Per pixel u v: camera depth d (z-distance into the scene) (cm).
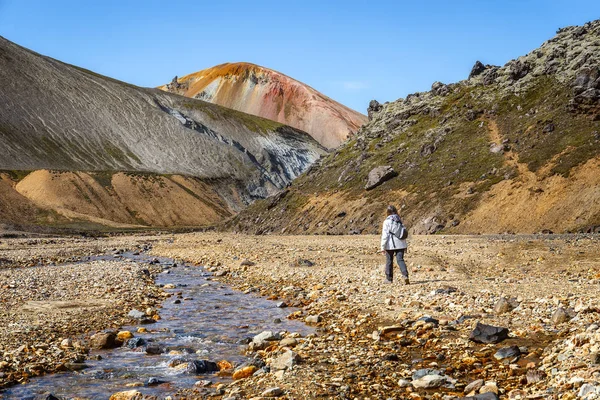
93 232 11012
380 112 10575
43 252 4684
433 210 6175
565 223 4859
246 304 1788
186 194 18988
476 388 796
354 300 1611
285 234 7850
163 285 2311
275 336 1219
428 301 1471
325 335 1220
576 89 6612
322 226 7394
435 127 8450
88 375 991
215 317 1561
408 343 1088
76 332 1344
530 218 5228
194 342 1251
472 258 2555
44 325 1391
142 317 1536
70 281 2322
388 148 8638
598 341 862
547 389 742
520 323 1155
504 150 6712
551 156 5966
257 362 1010
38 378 973
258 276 2497
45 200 15125
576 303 1209
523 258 2400
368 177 7762
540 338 1039
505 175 6075
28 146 19375
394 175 7588
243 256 3550
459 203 6047
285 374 904
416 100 10019
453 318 1264
